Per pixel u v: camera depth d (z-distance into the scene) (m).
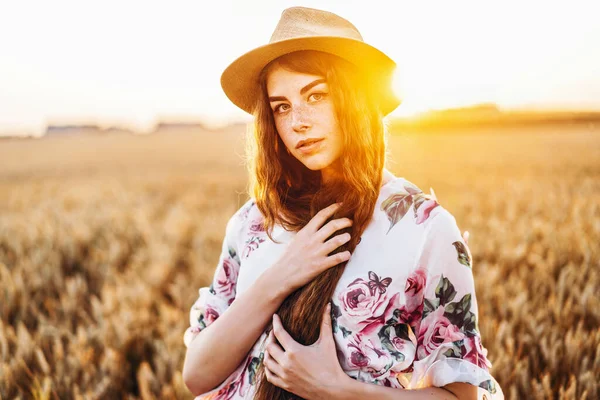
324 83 1.25
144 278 4.92
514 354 2.80
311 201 1.38
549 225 6.17
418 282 1.23
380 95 1.41
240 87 1.46
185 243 7.00
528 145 34.97
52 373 2.84
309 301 1.24
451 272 1.20
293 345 1.21
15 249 5.97
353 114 1.25
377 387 1.17
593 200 8.52
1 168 32.09
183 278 4.82
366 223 1.27
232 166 26.00
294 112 1.26
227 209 10.16
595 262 4.32
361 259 1.25
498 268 4.46
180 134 64.75
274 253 1.40
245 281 1.44
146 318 3.68
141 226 7.58
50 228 6.84
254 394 1.29
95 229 7.36
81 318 3.92
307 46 1.24
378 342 1.21
